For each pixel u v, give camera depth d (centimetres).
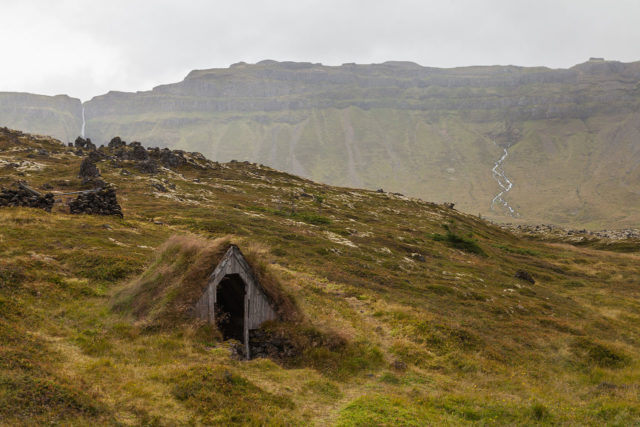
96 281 2334
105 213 4322
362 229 7525
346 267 4319
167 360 1549
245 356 1911
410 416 1416
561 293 5859
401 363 2053
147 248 3281
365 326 2545
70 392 1110
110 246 3042
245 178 12000
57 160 9906
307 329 2091
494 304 4031
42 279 2141
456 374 2100
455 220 11569
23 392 1041
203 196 8181
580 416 1523
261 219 6462
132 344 1652
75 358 1410
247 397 1354
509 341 2958
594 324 4128
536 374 2345
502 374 2212
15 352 1247
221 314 2111
